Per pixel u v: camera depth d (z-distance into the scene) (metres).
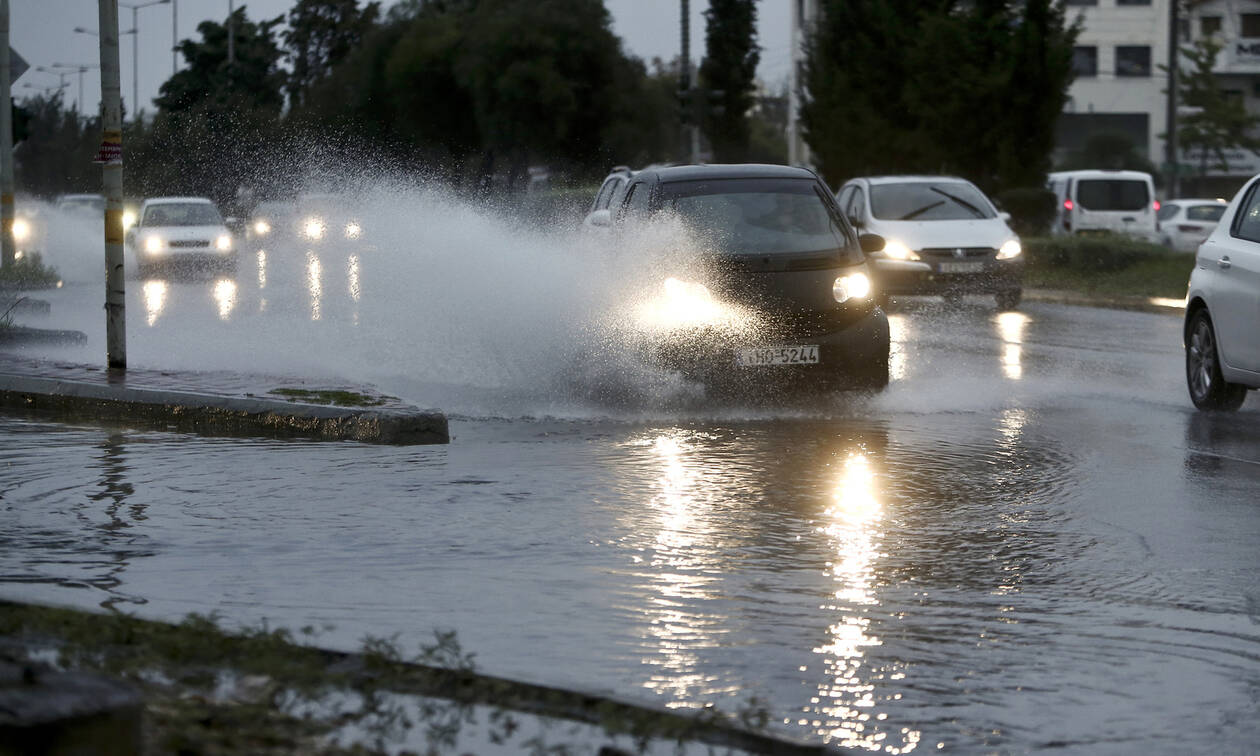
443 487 18.41
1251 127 140.25
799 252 26.86
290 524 16.20
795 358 26.09
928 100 76.12
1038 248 66.75
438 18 136.12
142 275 66.94
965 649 11.72
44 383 25.81
